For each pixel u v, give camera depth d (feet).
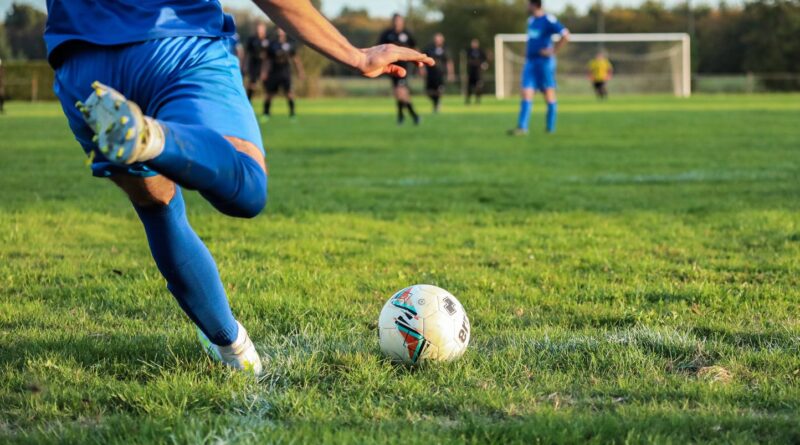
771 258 16.74
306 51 137.69
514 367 9.70
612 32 173.06
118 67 7.48
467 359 9.99
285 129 58.75
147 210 8.05
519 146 44.21
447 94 151.94
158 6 7.61
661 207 23.91
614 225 21.03
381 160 37.78
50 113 80.23
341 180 30.68
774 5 152.76
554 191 27.48
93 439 7.47
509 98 134.31
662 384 9.19
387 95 145.69
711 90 149.69
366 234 19.92
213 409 8.44
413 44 66.13
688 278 15.17
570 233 19.93
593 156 38.86
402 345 9.75
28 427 7.97
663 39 143.13
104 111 5.86
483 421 7.94
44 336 10.92
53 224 21.04
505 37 136.05
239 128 7.39
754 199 25.23
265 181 7.21
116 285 14.29
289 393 8.71
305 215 22.67
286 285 14.39
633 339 10.94
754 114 73.36
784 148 42.14
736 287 14.29
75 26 7.63
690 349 10.50
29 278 14.97
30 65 117.91
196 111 7.27
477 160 37.47
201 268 8.52
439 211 23.59
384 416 8.16
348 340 10.93
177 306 12.88
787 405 8.48
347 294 13.75
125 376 9.47
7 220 21.27
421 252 17.72
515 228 20.70
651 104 98.89
